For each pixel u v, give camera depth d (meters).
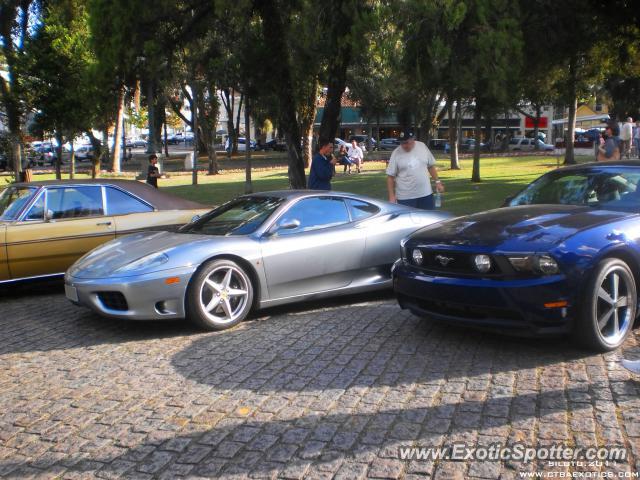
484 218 5.35
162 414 4.00
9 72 15.79
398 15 10.92
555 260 4.43
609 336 4.72
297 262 6.30
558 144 50.56
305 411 3.92
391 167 8.82
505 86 11.59
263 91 15.73
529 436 3.42
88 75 13.25
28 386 4.64
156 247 6.12
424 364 4.64
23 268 7.59
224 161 45.69
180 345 5.47
